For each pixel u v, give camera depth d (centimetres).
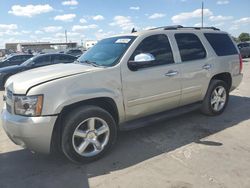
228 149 466
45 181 390
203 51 595
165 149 475
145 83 488
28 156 471
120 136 538
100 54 513
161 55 520
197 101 601
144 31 523
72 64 510
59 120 412
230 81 662
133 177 389
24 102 396
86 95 421
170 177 384
